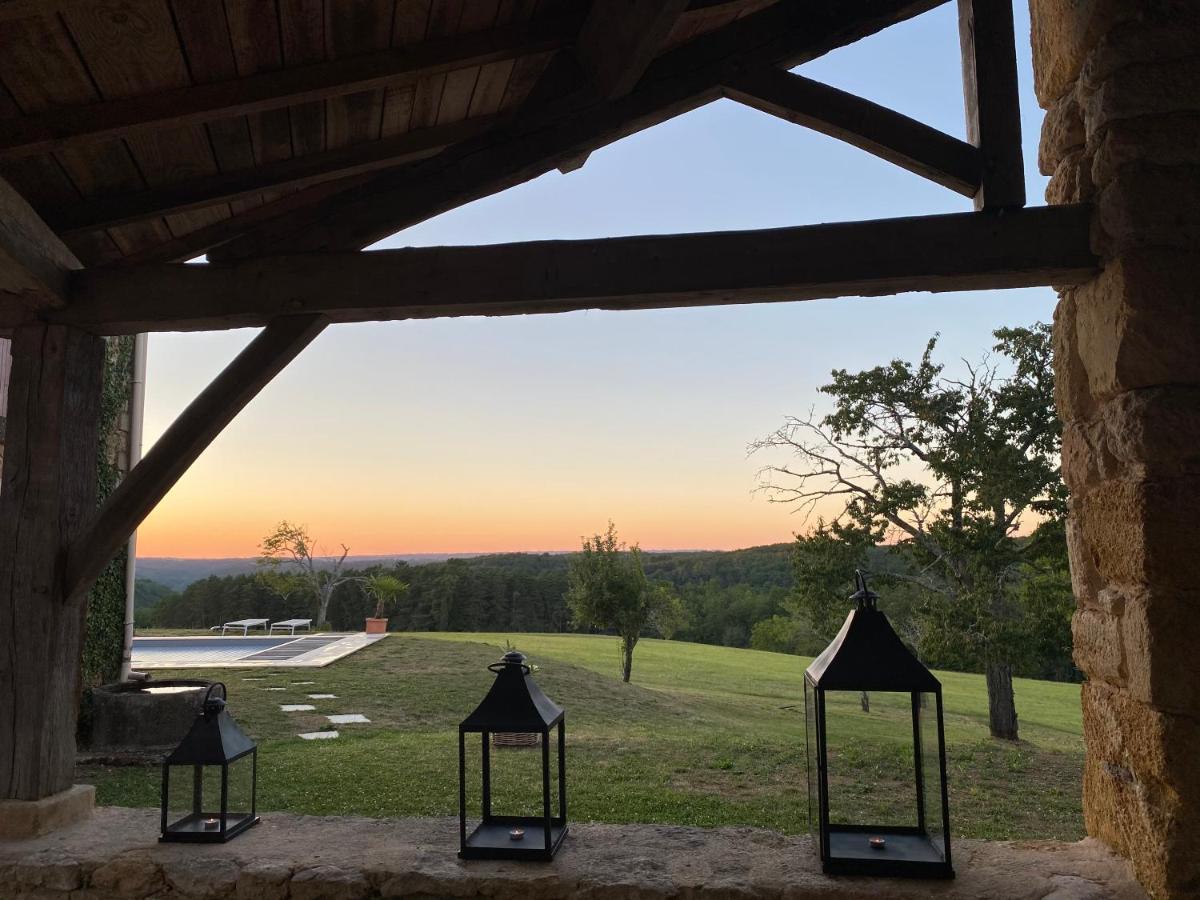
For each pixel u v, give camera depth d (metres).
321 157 3.27
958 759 6.88
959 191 2.71
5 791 2.67
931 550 10.24
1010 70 2.58
